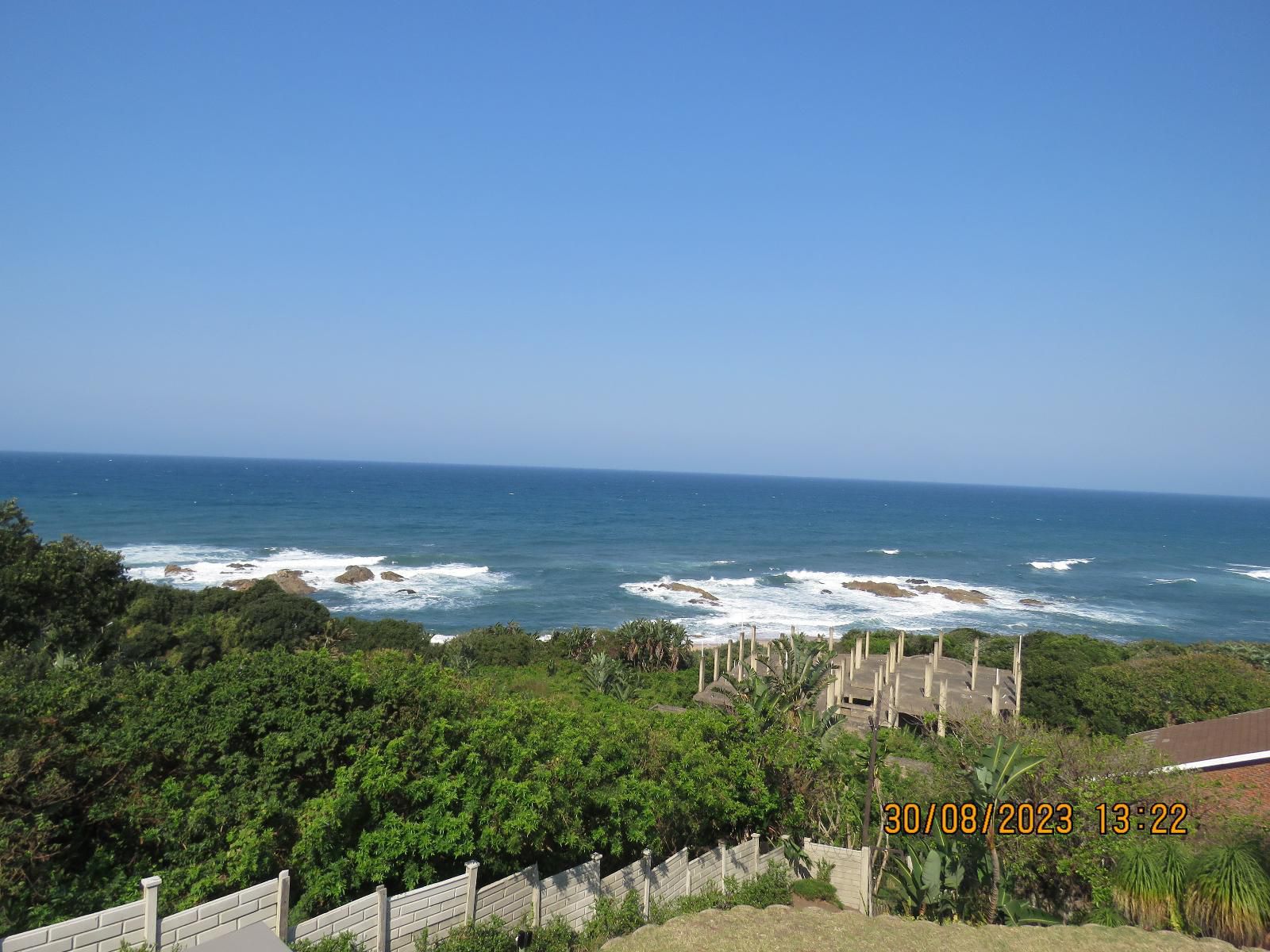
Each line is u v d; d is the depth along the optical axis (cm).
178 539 9450
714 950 1151
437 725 1326
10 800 1097
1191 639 6644
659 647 4397
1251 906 1177
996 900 1416
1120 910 1313
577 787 1355
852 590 8206
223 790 1254
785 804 1773
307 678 1399
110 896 1066
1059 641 4638
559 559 9456
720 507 19338
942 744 2081
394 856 1159
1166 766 1611
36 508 11675
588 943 1222
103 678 1708
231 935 888
